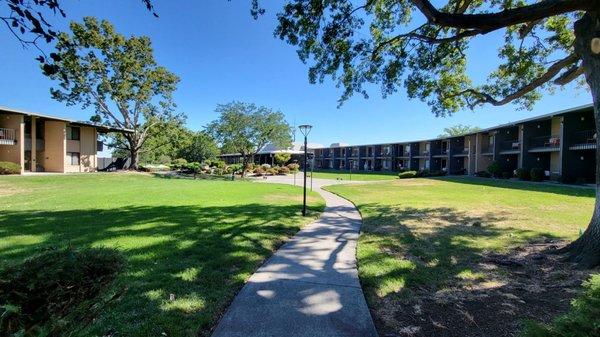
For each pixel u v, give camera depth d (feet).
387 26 29.55
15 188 52.65
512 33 30.30
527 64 30.07
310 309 11.00
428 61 30.09
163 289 12.14
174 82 113.39
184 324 9.66
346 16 23.80
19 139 77.77
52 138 89.40
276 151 191.52
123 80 103.60
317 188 71.67
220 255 16.72
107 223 24.59
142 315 10.09
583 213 31.37
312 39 24.64
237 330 9.55
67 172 90.94
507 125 93.81
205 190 56.85
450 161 134.21
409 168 171.32
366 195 53.98
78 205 34.35
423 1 14.35
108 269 7.03
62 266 5.99
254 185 74.69
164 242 19.04
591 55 15.33
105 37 99.45
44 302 5.64
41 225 23.29
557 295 11.96
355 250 18.58
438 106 36.45
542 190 55.67
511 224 26.13
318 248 19.06
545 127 87.71
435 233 22.97
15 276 5.49
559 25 28.04
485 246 19.16
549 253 17.22
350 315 10.59
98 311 6.81
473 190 59.72
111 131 110.01
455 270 14.96
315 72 27.91
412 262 16.15
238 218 28.09
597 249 14.93
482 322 10.18
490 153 108.17
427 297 12.10
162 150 183.21
